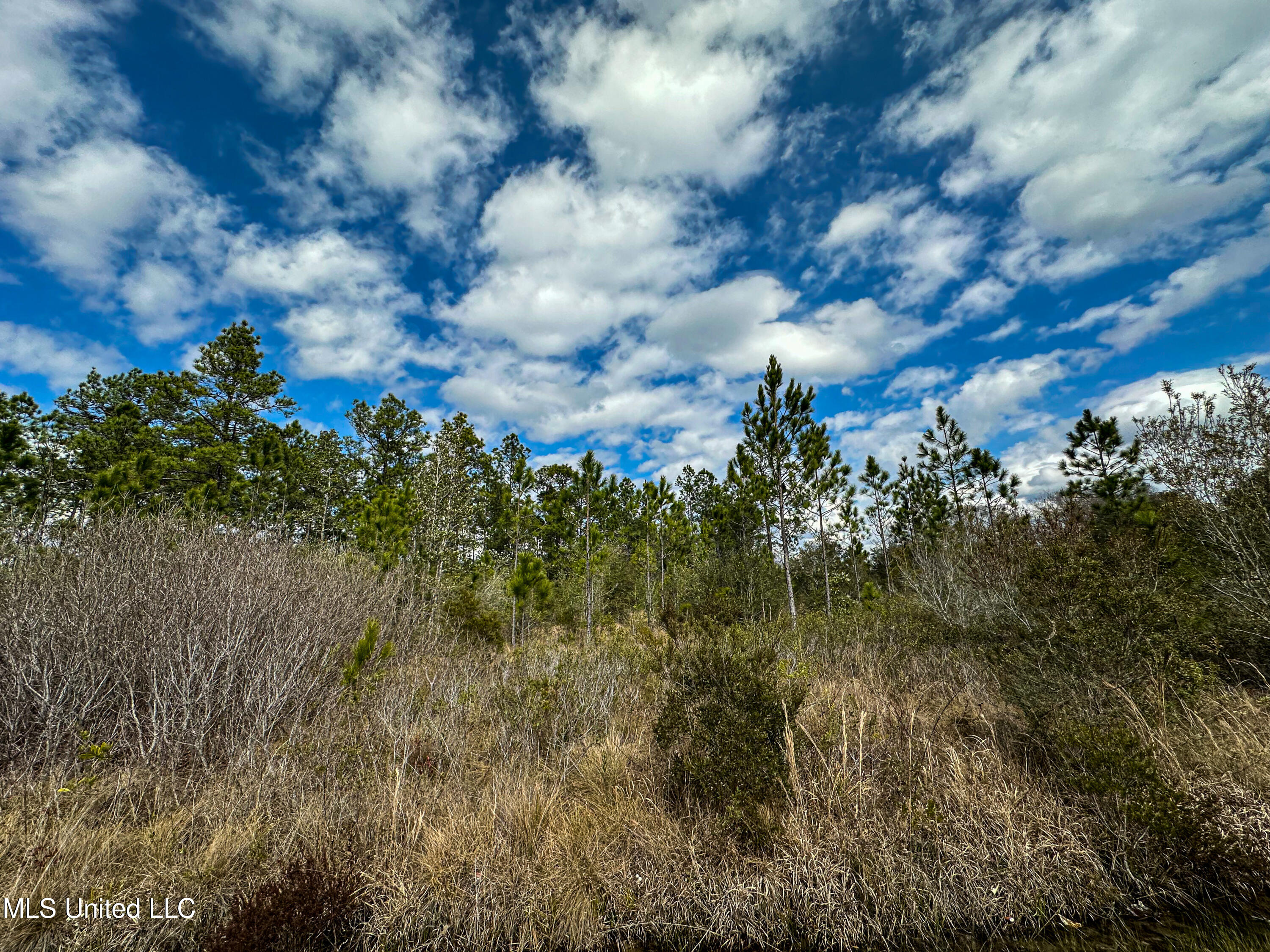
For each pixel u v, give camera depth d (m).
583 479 15.02
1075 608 4.71
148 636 5.09
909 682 6.40
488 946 3.11
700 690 4.43
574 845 3.67
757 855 3.59
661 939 3.23
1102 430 10.77
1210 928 3.11
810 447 12.80
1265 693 5.03
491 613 11.63
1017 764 4.50
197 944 2.88
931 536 13.99
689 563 15.91
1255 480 5.77
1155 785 3.47
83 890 2.96
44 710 4.42
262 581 6.16
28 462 9.31
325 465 20.58
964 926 3.29
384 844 3.56
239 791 4.09
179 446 18.59
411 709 5.72
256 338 22.05
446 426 15.09
